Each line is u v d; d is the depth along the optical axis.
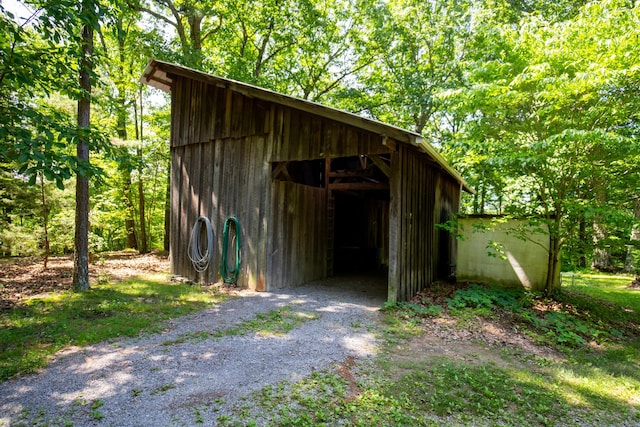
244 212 6.73
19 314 4.62
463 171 8.70
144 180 12.95
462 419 2.54
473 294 6.05
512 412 2.68
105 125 10.46
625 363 3.79
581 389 3.12
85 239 6.20
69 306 5.07
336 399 2.73
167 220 13.74
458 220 7.84
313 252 7.84
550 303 6.06
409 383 3.06
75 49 4.50
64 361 3.33
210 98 7.34
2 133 3.06
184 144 7.81
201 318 4.82
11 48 3.61
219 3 11.70
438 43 13.73
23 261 9.22
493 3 11.54
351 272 9.38
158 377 3.03
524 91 5.61
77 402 2.60
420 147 4.99
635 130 5.40
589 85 4.82
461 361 3.61
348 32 14.37
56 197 8.74
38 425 2.30
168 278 7.65
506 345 4.16
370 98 14.84
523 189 6.38
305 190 7.55
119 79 10.74
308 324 4.64
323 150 5.82
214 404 2.60
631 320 5.66
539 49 5.41
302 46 13.90
